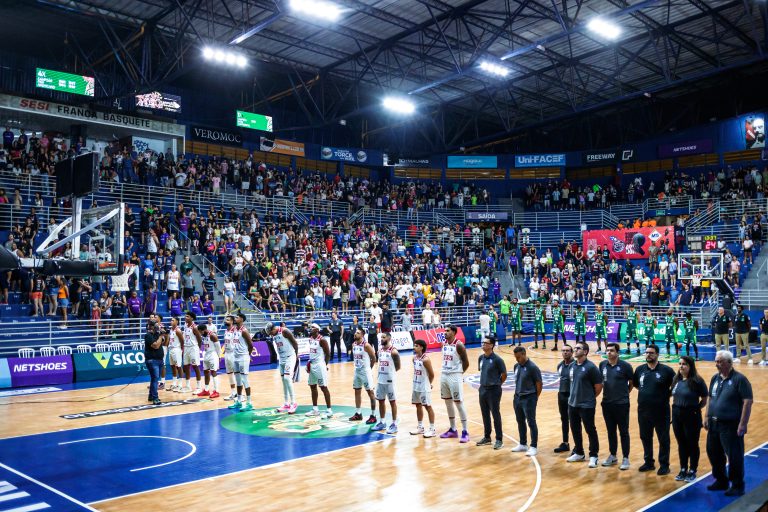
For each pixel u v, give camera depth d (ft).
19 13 94.79
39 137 105.70
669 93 141.08
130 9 91.97
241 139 126.93
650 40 105.19
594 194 143.64
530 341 110.22
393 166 150.30
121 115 109.60
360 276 102.89
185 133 118.21
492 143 159.84
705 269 100.12
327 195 129.49
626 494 29.66
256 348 79.61
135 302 77.05
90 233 39.58
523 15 92.89
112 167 100.27
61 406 51.55
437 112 145.38
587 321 112.47
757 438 39.93
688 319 80.59
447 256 127.44
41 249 34.40
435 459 35.83
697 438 31.07
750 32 109.40
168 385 61.98
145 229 89.20
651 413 32.96
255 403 52.90
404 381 65.57
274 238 100.37
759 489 20.49
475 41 98.22
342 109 145.28
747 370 70.54
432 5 92.89
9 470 33.63
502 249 130.82
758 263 110.63
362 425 44.50
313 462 35.17
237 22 96.37
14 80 103.91
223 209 105.40
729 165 134.82
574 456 35.35
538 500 28.86
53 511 27.45
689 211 129.80
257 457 36.19
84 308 74.49
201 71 120.37
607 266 122.31
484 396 38.91
